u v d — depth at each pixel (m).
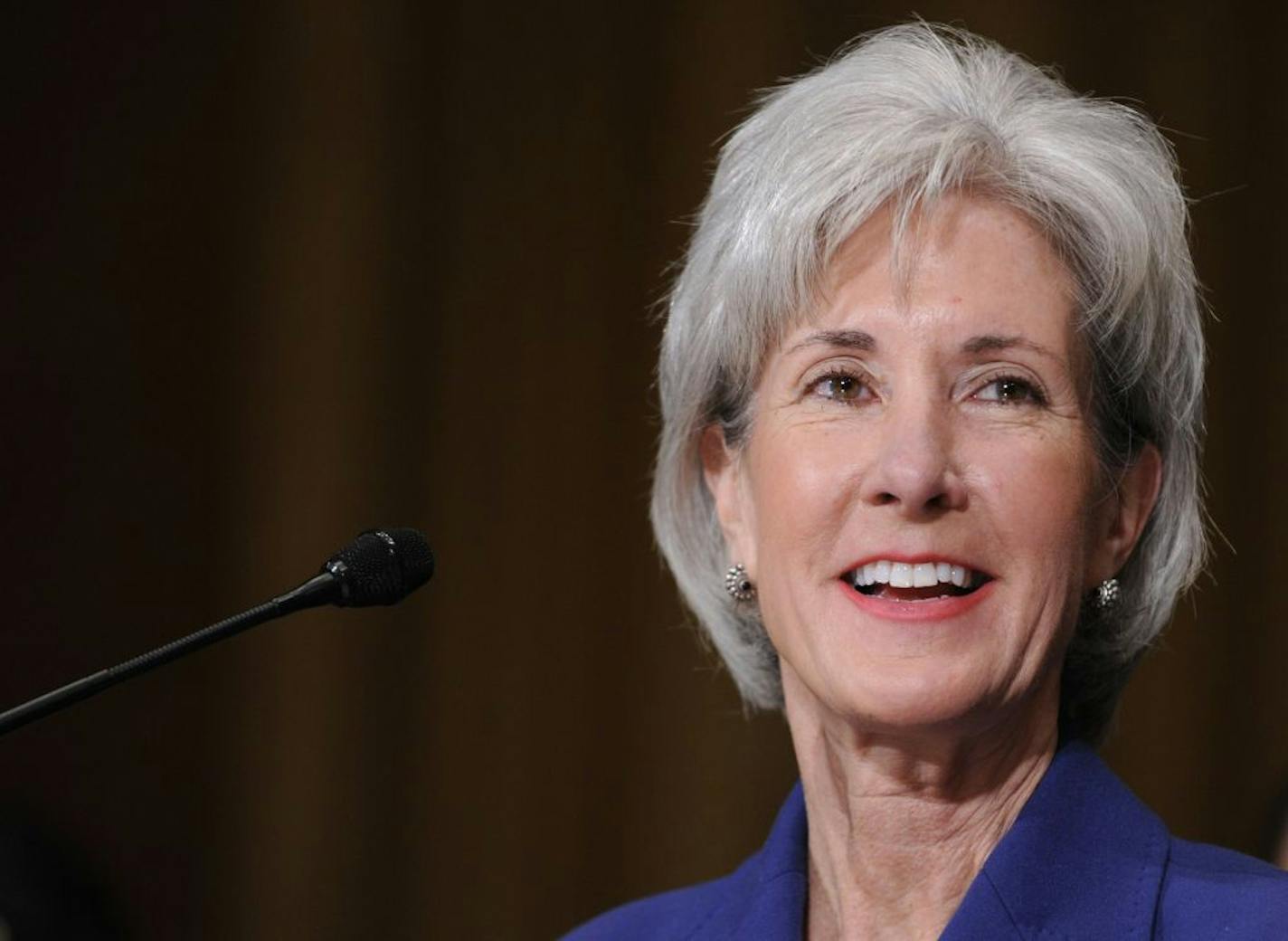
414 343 22.00
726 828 21.16
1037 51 20.56
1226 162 20.47
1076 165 8.37
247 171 22.11
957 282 8.23
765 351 8.73
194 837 21.58
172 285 22.09
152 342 22.05
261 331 22.02
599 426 21.78
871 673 8.20
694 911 9.75
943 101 8.50
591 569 21.70
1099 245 8.36
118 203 22.11
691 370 9.17
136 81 22.17
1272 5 20.56
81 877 13.21
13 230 22.00
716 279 8.91
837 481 8.32
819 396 8.52
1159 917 8.11
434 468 21.91
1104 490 8.62
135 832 21.56
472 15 22.12
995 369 8.25
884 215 8.35
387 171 22.06
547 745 21.58
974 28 20.64
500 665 21.70
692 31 21.58
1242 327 20.39
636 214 21.73
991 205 8.34
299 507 21.83
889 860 8.60
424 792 21.61
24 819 13.77
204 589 21.81
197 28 22.20
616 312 21.78
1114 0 20.59
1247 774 20.05
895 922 8.62
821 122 8.52
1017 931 8.11
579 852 21.42
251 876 21.53
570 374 21.84
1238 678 20.16
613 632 21.62
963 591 8.24
